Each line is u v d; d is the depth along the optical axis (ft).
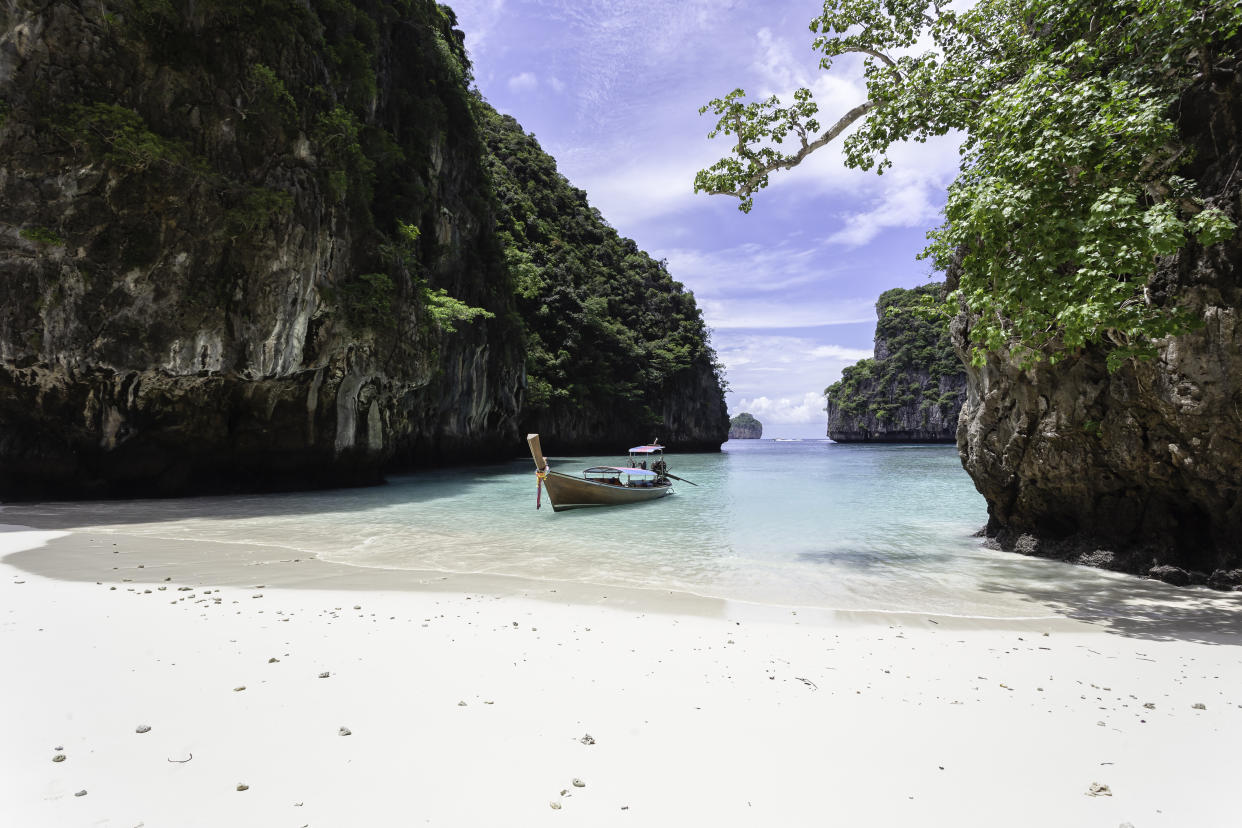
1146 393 27.66
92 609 19.85
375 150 83.41
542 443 171.01
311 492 70.28
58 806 8.80
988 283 23.21
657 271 255.09
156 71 56.54
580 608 22.11
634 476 72.13
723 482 86.38
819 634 19.43
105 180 52.95
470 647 17.08
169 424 60.90
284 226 61.98
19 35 50.37
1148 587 26.91
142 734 11.20
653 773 10.41
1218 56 24.67
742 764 10.82
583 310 187.42
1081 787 10.23
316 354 68.03
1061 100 20.80
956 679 15.48
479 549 35.55
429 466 116.57
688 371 237.25
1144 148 20.47
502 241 148.05
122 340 54.54
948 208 23.45
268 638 17.30
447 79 119.55
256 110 61.62
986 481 37.42
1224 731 12.49
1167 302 25.85
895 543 38.63
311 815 8.80
